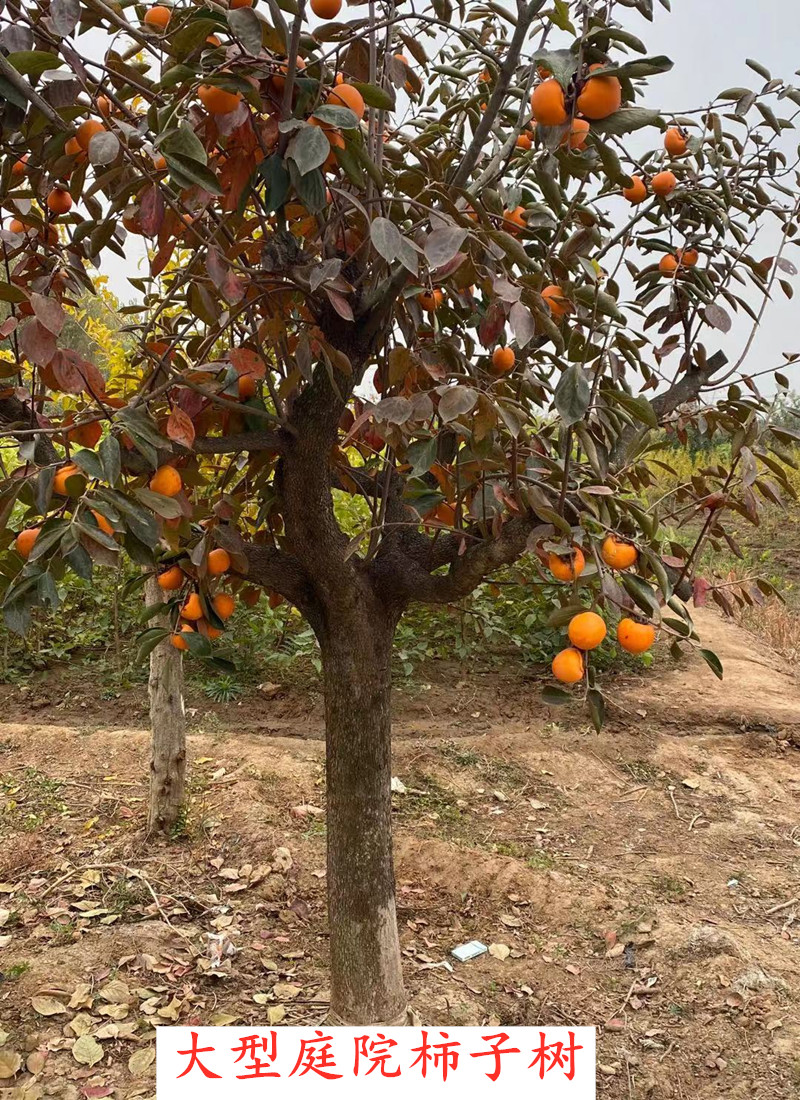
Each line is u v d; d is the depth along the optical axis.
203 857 3.89
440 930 3.50
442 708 5.75
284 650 6.14
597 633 1.77
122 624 6.34
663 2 1.78
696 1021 2.94
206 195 1.55
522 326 1.56
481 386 1.87
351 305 2.00
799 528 13.27
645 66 1.45
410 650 6.11
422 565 2.35
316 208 1.60
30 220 2.00
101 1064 2.61
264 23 1.49
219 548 2.14
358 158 1.58
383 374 2.24
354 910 2.44
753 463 2.06
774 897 3.85
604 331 2.00
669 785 4.98
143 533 1.52
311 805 4.31
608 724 5.59
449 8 2.19
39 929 3.30
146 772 4.70
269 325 1.81
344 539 2.25
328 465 2.31
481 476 2.12
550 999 3.06
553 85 1.51
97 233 1.70
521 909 3.64
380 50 2.14
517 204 2.31
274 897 3.62
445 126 2.36
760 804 4.84
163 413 2.11
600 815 4.62
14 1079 2.54
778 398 2.60
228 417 2.17
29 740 4.96
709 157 2.58
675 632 1.96
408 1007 2.64
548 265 1.96
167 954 3.17
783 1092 2.61
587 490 1.82
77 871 3.76
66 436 1.71
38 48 1.64
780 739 5.57
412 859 3.91
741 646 7.51
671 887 3.87
